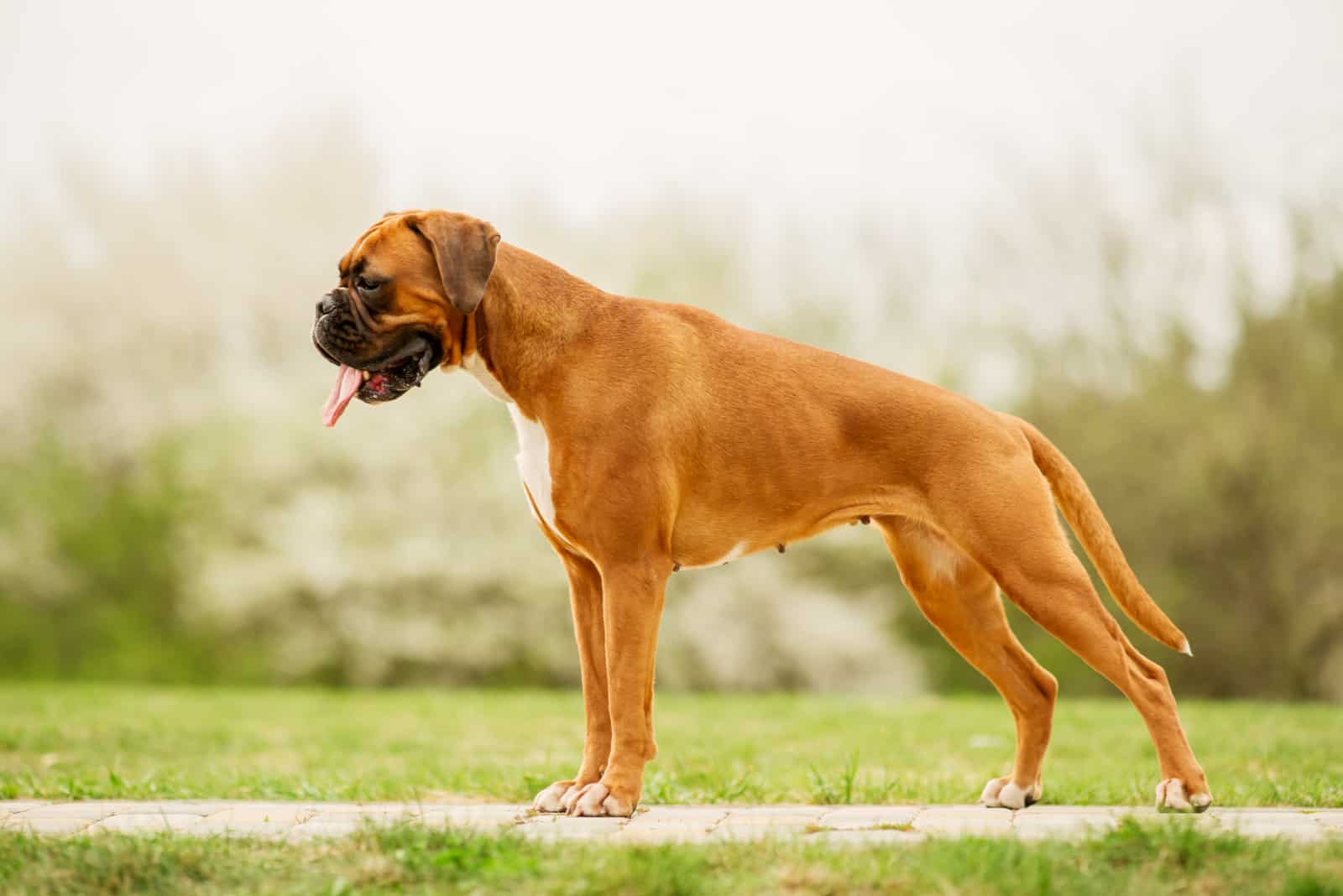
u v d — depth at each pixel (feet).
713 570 62.28
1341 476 60.85
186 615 67.51
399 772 23.12
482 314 15.96
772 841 12.50
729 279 69.26
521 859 11.79
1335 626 61.52
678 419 15.48
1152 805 17.65
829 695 61.77
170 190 73.46
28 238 72.08
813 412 15.98
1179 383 63.98
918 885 11.02
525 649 61.72
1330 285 61.21
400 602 61.93
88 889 11.57
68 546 70.85
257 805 16.81
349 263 15.80
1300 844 12.36
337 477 63.93
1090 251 65.16
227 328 72.18
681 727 32.22
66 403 71.87
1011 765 24.31
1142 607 15.80
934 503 15.75
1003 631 16.96
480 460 63.05
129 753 27.20
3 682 68.74
